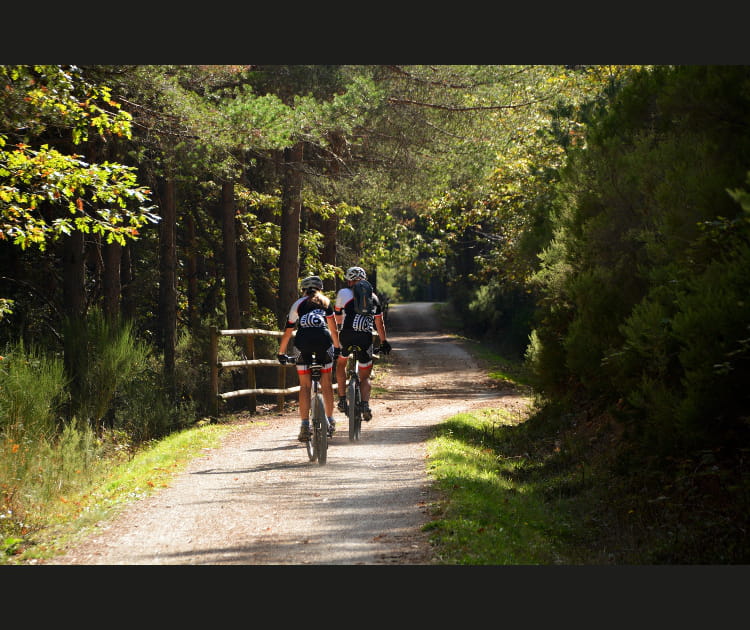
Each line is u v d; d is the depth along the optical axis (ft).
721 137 43.19
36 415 56.85
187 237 141.38
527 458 57.16
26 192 53.62
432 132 114.93
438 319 337.11
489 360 182.60
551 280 59.31
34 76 53.78
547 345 59.41
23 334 85.81
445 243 177.27
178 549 31.42
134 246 126.72
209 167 77.56
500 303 231.30
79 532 35.04
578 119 85.20
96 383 70.74
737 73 42.22
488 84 111.14
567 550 34.63
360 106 92.07
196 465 50.80
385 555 29.81
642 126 53.52
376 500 38.70
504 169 128.36
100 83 62.95
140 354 76.79
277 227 139.85
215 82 78.54
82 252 78.95
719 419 35.83
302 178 112.57
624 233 48.75
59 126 57.77
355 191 118.01
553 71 118.73
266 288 157.48
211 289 152.56
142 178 102.58
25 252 92.53
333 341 47.98
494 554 30.32
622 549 34.83
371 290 53.88
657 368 41.09
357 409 56.39
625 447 46.83
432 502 37.93
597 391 51.67
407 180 119.34
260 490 41.68
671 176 42.32
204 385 99.14
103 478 50.78
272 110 71.46
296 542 31.73
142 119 71.51
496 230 152.46
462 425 67.87
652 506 39.70
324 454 48.01
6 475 44.32
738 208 38.06
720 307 36.06
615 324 48.44
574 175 55.93
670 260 43.24
